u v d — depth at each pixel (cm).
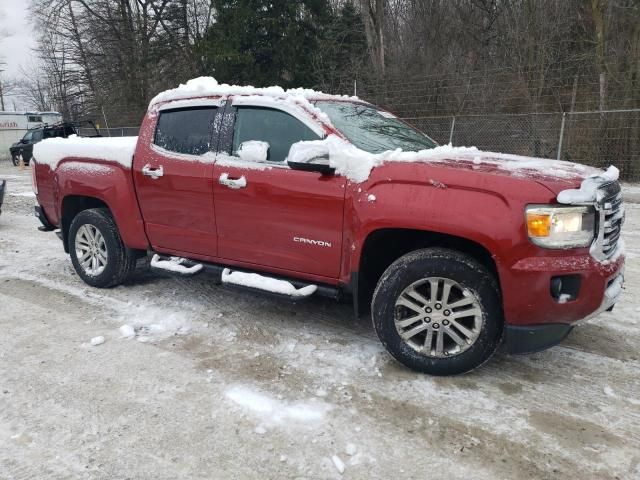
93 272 516
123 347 386
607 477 246
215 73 2366
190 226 430
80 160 505
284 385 329
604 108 1452
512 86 1686
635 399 312
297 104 385
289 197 369
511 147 1471
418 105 1791
